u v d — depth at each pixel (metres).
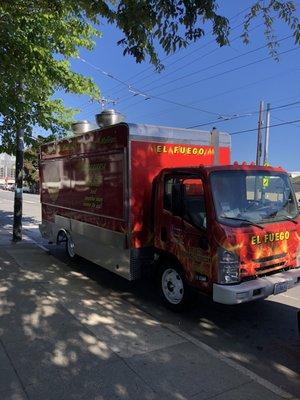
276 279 5.34
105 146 7.02
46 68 7.93
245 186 5.54
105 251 7.20
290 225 5.73
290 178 6.15
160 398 3.62
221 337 5.22
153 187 6.35
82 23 8.80
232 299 4.92
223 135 7.35
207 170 5.34
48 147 10.25
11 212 23.66
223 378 4.01
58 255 10.05
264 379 4.04
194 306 5.93
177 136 6.75
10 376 3.92
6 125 10.62
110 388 3.76
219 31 4.57
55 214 9.88
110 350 4.56
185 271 5.65
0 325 5.18
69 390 3.71
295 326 5.62
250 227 5.23
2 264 8.80
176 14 4.41
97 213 7.45
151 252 6.54
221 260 5.04
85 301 6.37
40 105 9.88
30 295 6.52
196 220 5.43
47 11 6.84
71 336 4.92
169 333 5.16
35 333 4.97
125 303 6.41
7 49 6.68
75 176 8.48
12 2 6.32
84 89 10.26
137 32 4.55
